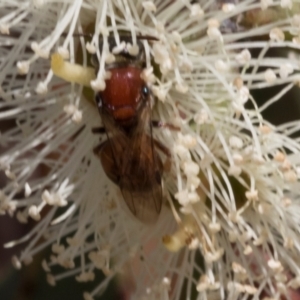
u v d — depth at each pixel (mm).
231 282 82
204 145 79
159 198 80
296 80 79
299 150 81
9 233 107
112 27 78
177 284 86
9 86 83
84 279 86
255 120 80
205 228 82
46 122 84
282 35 78
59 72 76
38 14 81
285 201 80
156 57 77
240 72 80
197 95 80
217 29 78
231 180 81
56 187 84
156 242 86
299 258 83
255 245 83
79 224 85
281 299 87
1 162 83
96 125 84
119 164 80
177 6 80
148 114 79
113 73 77
